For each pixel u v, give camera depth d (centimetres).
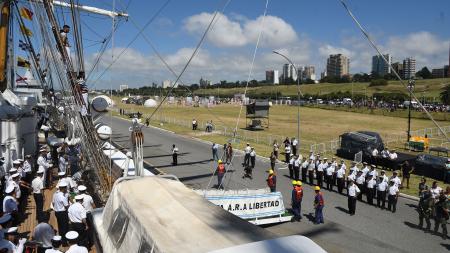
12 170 1329
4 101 2042
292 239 545
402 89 17038
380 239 1572
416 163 2922
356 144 3419
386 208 2031
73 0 1571
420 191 1958
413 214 1931
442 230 1681
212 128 5697
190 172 2844
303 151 3953
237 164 3231
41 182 1293
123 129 5716
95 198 1433
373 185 2084
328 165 2436
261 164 3266
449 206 1587
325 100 14450
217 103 12619
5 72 2288
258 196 1738
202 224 632
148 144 4366
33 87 4459
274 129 6062
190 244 555
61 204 1134
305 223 1775
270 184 2069
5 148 1850
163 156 3569
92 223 988
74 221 1058
